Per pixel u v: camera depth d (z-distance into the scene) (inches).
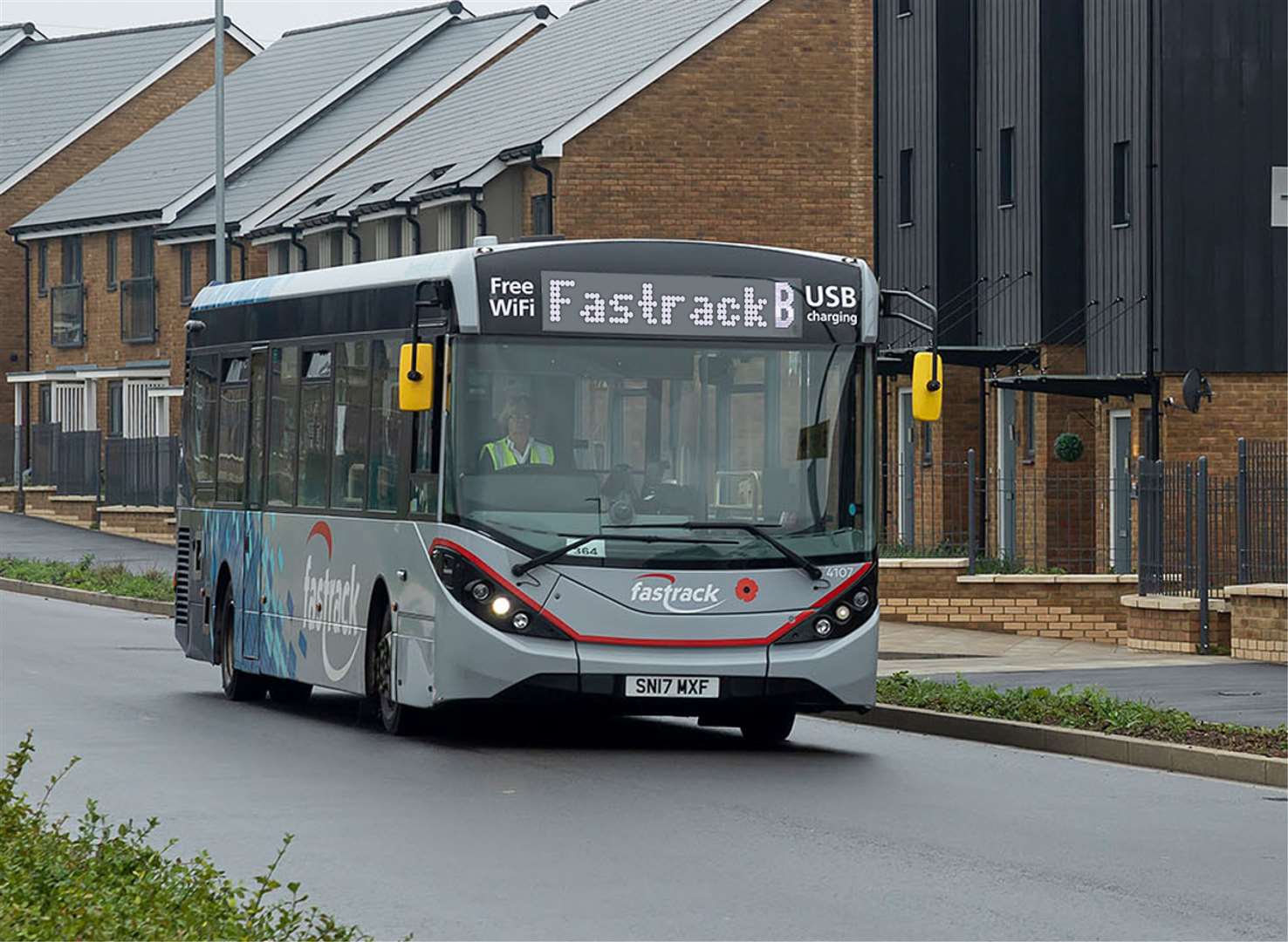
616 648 964.6
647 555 969.5
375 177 3125.0
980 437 2219.5
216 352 1310.3
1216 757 945.5
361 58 3708.2
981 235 2177.7
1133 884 661.3
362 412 1087.6
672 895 637.3
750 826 772.0
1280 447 1465.3
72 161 4124.0
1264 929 593.6
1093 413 2050.9
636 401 986.7
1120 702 1080.8
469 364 981.2
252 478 1238.9
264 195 3425.2
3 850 593.9
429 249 2888.8
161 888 549.6
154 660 1531.7
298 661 1160.8
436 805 820.6
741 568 975.0
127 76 4234.7
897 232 2301.9
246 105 3833.7
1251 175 1883.6
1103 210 1983.3
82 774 911.7
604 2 3213.6
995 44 2149.4
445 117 3216.0
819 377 1003.9
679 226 2637.8
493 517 968.9
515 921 599.2
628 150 2628.0
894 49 2309.3
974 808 827.4
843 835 753.6
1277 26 1886.1
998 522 2161.7
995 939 577.9
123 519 3196.4
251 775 908.6
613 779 902.4
